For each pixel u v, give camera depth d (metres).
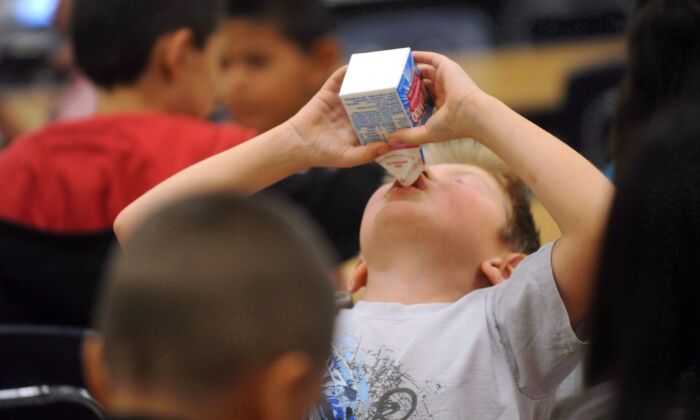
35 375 3.66
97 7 4.14
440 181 3.07
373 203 3.08
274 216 1.98
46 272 3.93
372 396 2.79
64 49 7.81
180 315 1.85
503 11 10.80
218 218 1.95
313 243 1.99
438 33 9.96
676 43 3.32
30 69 10.07
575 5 10.66
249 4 5.14
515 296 2.78
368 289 3.04
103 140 4.01
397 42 9.90
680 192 2.10
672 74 3.30
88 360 3.61
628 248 2.11
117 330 1.89
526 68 9.73
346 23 9.95
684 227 2.09
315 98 3.00
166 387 1.85
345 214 4.25
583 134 7.13
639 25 3.38
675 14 3.31
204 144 4.02
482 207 3.04
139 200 2.96
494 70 9.69
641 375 2.07
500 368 2.79
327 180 4.22
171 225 1.95
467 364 2.78
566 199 2.69
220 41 4.38
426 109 2.96
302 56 5.23
